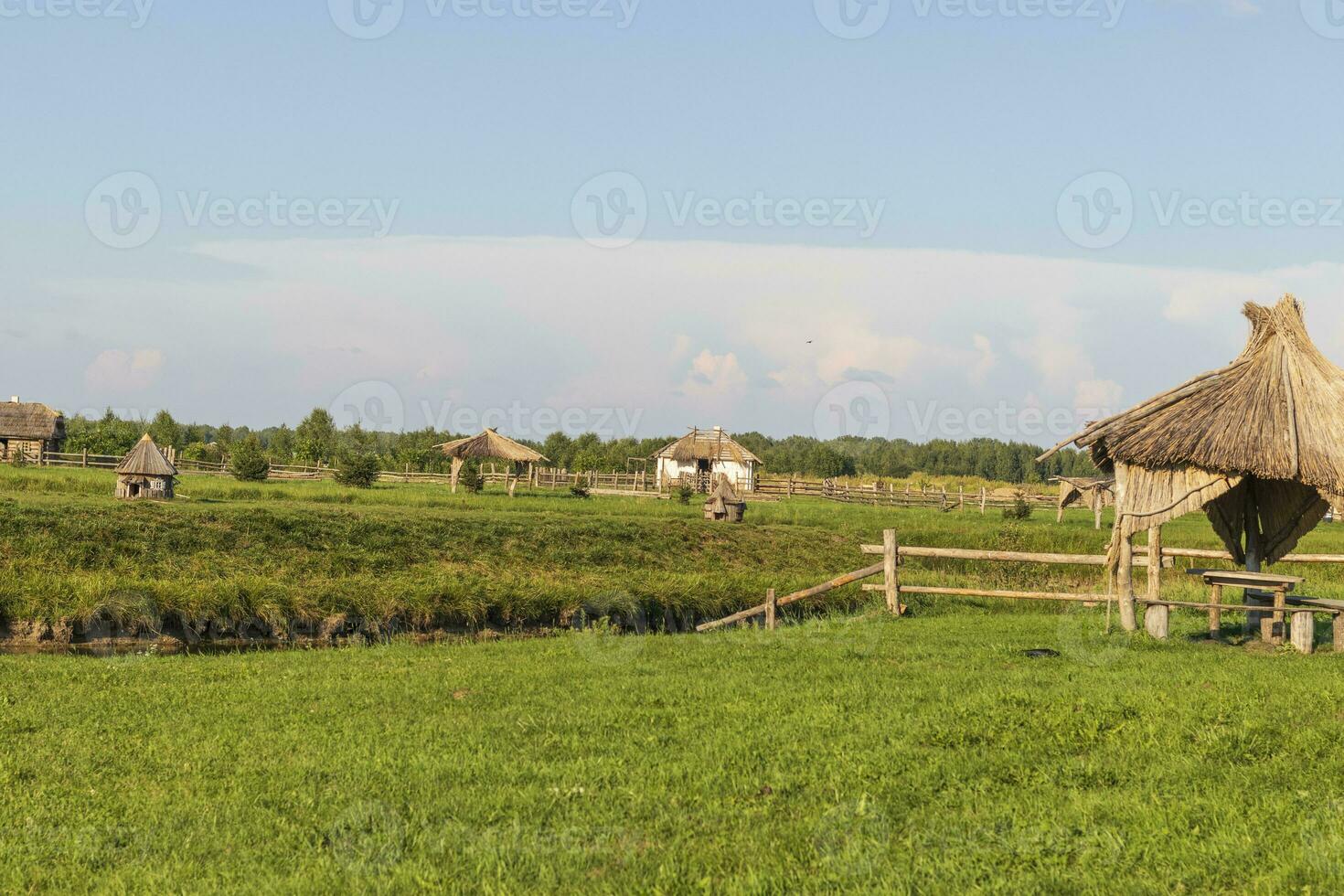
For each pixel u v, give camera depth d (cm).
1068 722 1039
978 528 4691
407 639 2312
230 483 5253
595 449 10388
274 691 1311
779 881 696
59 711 1191
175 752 1011
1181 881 689
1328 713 1062
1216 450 1558
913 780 895
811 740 1020
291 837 795
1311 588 2536
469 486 5916
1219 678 1258
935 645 1623
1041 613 2272
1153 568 1798
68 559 2600
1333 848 717
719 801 856
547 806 846
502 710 1176
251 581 2358
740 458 7825
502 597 2473
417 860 743
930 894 678
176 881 715
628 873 716
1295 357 1606
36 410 7300
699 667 1460
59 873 735
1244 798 832
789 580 2822
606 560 3362
